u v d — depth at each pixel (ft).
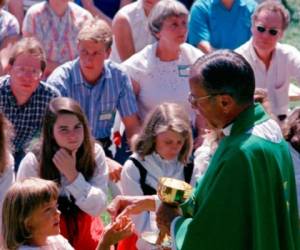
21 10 51.83
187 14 40.55
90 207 30.89
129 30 45.65
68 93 38.68
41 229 27.22
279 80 43.98
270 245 22.57
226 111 22.53
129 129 39.75
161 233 26.58
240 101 22.44
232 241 22.26
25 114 36.45
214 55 22.54
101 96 39.11
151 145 32.32
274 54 43.65
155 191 32.24
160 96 40.81
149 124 32.42
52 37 45.96
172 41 40.32
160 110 32.48
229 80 22.15
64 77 38.78
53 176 31.27
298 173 32.58
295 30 73.92
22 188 27.14
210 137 33.12
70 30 46.24
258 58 43.55
